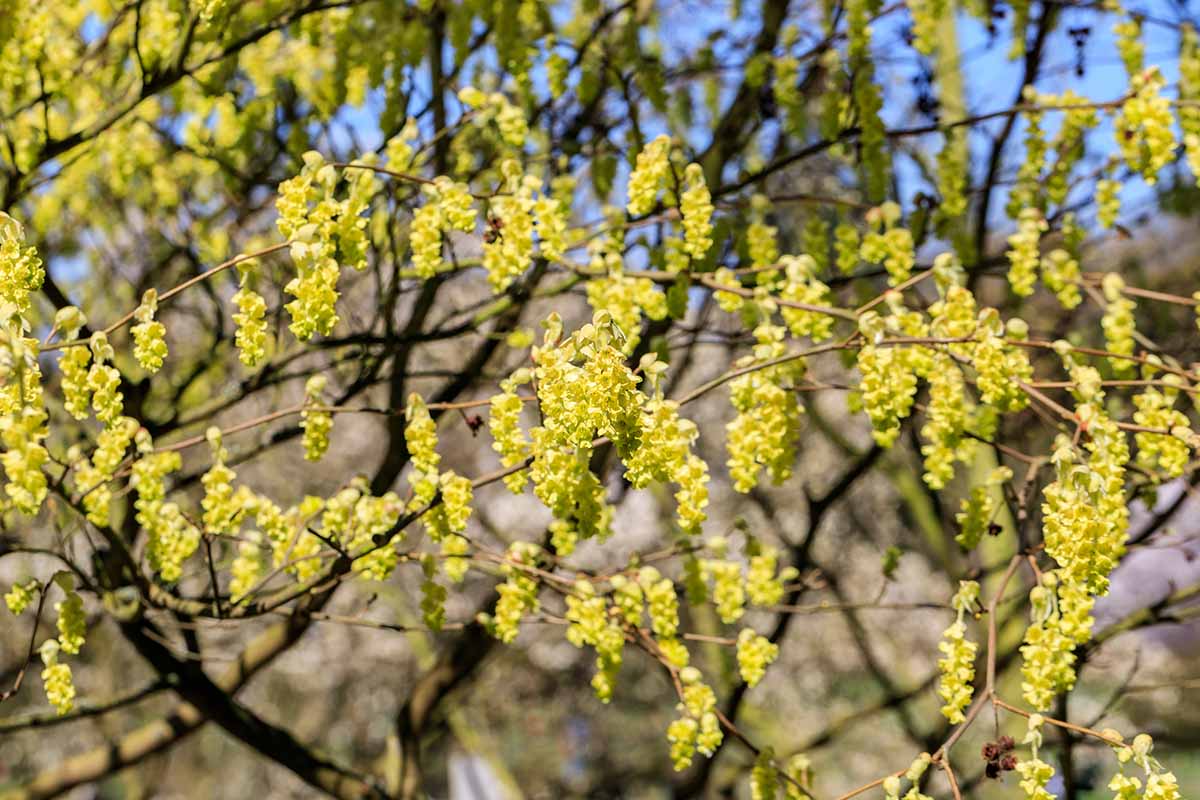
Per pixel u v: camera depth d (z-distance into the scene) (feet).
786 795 9.62
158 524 9.14
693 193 9.16
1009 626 15.02
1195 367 8.80
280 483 22.36
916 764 7.78
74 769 14.24
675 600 9.37
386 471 12.23
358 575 10.48
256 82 12.64
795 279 9.52
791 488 25.50
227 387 13.89
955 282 8.69
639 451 6.97
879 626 27.27
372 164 8.45
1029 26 13.69
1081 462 7.63
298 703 35.24
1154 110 9.36
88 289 14.46
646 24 14.37
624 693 32.86
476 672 16.69
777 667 31.81
